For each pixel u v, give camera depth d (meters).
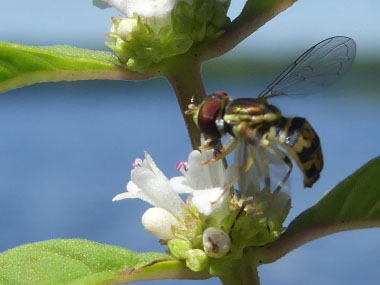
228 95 0.06
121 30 0.07
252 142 0.06
